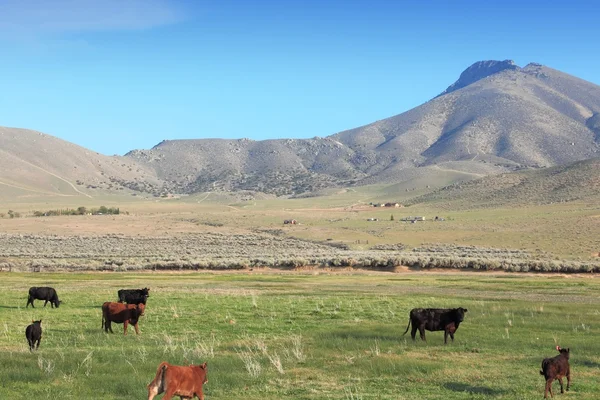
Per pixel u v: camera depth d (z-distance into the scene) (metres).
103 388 16.59
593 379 17.86
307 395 16.02
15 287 49.41
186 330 26.69
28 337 21.72
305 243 115.44
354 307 34.19
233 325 28.06
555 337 24.64
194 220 162.62
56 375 17.92
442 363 19.75
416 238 115.75
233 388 16.81
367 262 75.38
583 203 160.00
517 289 48.09
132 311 25.81
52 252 99.25
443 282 55.38
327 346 22.64
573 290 47.12
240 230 140.00
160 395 15.90
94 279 59.59
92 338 24.44
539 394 16.20
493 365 19.55
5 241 117.00
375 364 19.41
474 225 128.62
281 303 36.12
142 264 75.88
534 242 102.81
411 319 24.02
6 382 17.12
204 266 75.69
